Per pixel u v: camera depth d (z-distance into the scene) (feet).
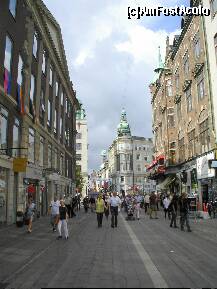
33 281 25.05
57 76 136.36
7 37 73.26
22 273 27.81
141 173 386.52
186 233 55.93
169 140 148.36
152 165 184.03
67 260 33.14
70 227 68.69
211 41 96.94
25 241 47.96
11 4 75.92
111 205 68.18
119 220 86.02
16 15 79.77
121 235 53.78
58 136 138.00
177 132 142.10
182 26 129.90
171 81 152.15
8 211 72.59
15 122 78.95
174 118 147.74
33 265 31.01
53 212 61.31
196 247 40.93
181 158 136.46
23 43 85.30
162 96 162.91
